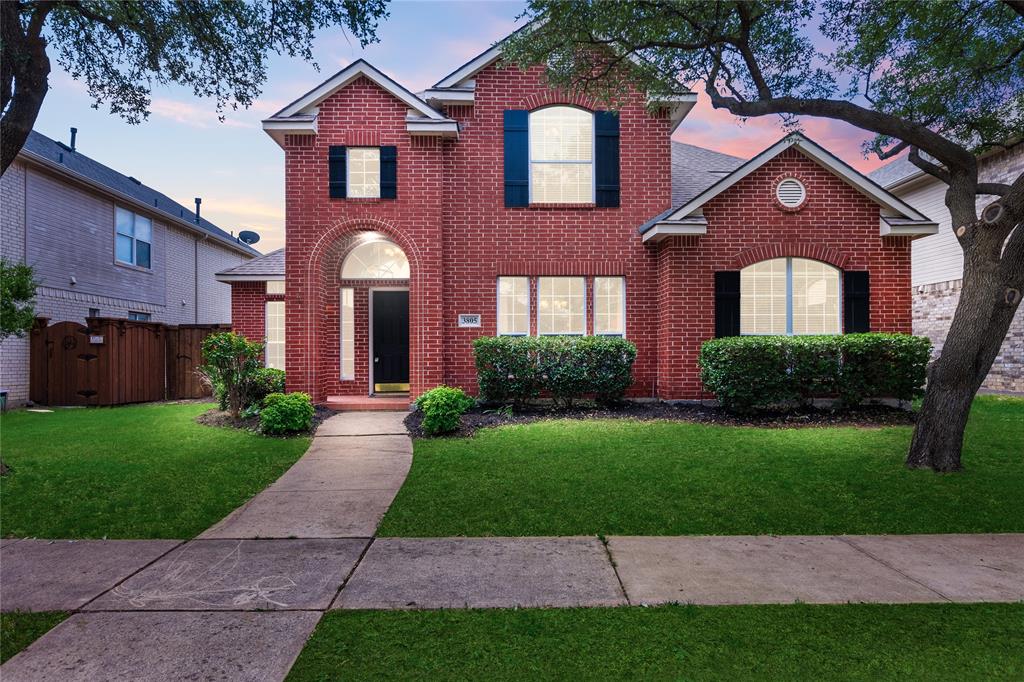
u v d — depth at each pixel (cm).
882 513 538
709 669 281
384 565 421
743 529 500
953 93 876
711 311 1112
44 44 731
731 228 1112
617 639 311
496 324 1181
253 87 930
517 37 873
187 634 318
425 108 1127
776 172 1113
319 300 1134
